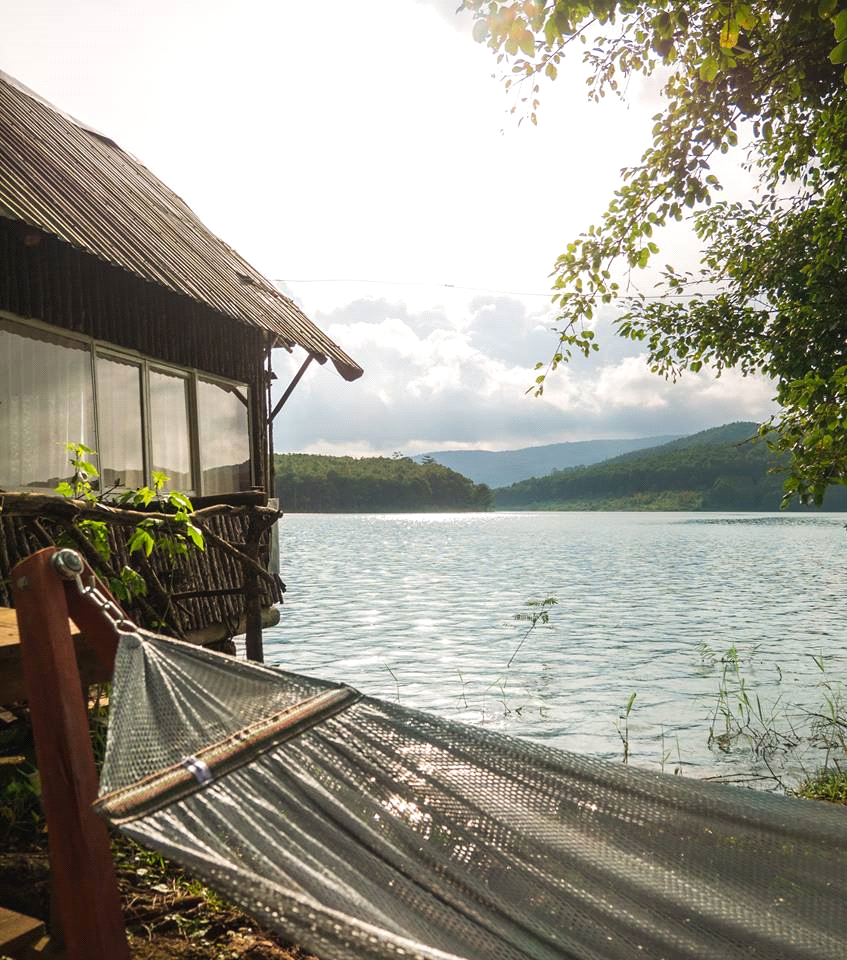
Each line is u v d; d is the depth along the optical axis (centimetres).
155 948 339
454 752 245
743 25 649
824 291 1021
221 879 178
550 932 200
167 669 232
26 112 1019
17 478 689
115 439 811
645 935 204
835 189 987
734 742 1120
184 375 931
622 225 924
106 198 907
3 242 684
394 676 1661
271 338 1078
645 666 1794
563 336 938
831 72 836
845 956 203
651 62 851
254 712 232
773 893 218
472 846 218
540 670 1736
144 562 567
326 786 222
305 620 2595
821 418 775
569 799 240
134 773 202
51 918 308
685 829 237
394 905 193
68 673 227
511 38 679
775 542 8769
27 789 426
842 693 1485
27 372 705
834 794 764
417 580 4159
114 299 813
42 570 229
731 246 1174
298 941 170
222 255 1109
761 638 2244
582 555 6419
